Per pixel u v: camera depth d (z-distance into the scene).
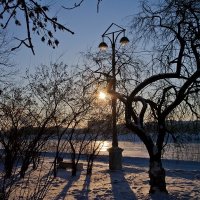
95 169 21.91
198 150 30.34
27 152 6.65
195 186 15.26
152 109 14.10
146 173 19.70
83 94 15.88
